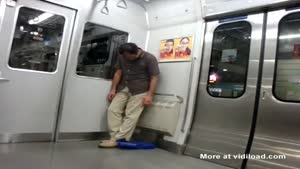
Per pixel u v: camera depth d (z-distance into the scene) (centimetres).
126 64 412
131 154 349
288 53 309
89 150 348
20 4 345
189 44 410
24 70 351
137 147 386
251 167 305
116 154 341
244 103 336
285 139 294
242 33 356
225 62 369
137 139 446
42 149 326
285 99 303
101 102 425
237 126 338
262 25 335
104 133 432
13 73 343
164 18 450
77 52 394
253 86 331
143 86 409
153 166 299
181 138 385
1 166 243
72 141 395
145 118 427
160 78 438
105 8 421
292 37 309
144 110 431
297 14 307
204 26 400
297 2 304
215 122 362
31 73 357
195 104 389
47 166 258
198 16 402
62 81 385
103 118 429
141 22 470
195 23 411
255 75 332
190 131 384
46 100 371
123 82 424
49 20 371
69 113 392
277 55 317
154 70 402
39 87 364
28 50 354
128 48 382
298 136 286
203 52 396
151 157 342
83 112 406
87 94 409
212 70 382
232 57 361
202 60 395
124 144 379
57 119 382
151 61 404
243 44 353
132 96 410
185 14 418
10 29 339
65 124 388
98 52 421
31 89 358
